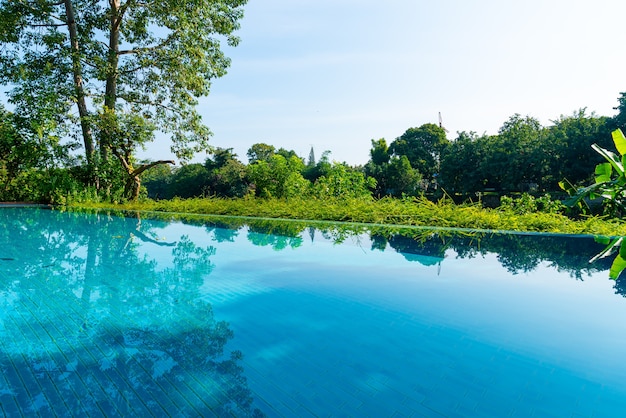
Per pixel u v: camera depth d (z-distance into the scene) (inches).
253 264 149.8
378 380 60.1
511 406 52.3
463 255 163.9
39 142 464.8
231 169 1363.2
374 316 90.4
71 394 56.1
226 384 58.8
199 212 396.2
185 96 576.4
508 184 1064.8
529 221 243.3
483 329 81.1
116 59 525.0
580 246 181.5
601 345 72.2
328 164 594.9
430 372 62.6
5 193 484.1
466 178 1198.9
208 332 81.0
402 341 75.8
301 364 65.9
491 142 1170.6
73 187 464.1
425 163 1617.9
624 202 101.1
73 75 501.7
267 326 85.1
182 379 60.6
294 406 52.8
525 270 136.4
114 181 519.8
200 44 561.0
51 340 76.4
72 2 519.8
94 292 111.2
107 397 55.1
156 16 539.5
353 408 52.5
